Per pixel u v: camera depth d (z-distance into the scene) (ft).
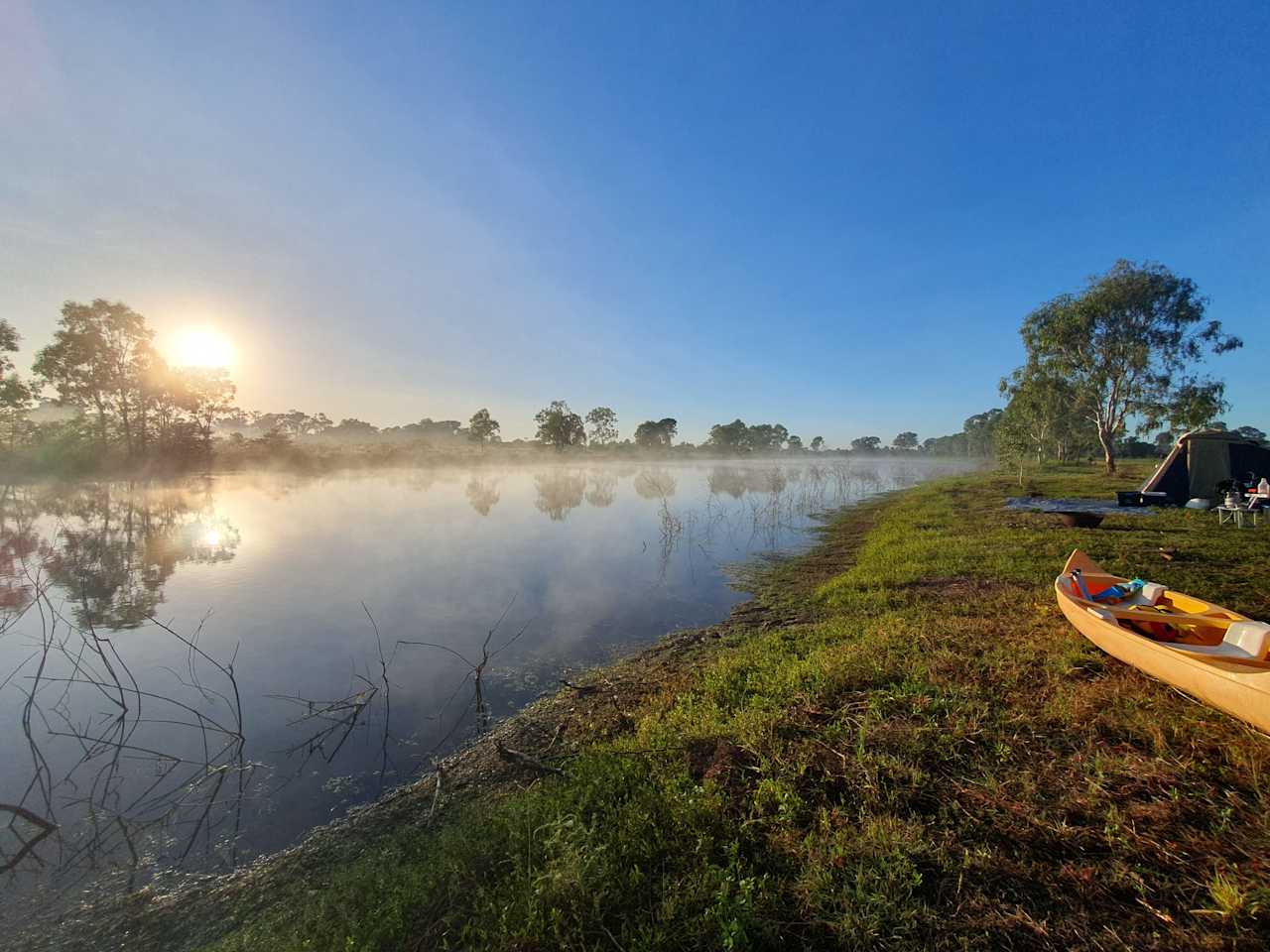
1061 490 77.41
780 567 45.16
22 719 21.42
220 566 45.47
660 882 10.41
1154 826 10.96
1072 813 11.50
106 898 13.07
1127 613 18.70
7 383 114.93
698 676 22.22
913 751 13.71
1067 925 9.01
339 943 9.98
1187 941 8.58
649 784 13.83
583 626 31.65
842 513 78.28
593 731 19.20
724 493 109.09
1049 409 103.50
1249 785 11.89
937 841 10.89
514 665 26.21
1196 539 37.88
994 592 28.45
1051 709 15.31
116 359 129.08
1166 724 14.17
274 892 12.84
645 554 50.83
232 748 19.33
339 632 30.50
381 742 19.67
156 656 27.14
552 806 13.17
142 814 16.02
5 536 59.06
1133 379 92.79
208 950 10.91
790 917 9.50
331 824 15.44
